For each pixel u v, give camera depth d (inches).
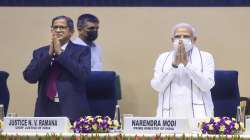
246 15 733.3
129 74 742.5
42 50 498.6
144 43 741.9
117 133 391.2
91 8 745.0
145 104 739.4
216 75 579.5
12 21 752.3
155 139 356.5
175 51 506.9
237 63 733.9
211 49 735.1
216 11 735.7
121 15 743.7
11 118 411.8
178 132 400.8
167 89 509.0
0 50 753.0
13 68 750.5
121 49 743.7
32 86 743.1
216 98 576.1
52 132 389.1
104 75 565.6
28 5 750.5
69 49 494.6
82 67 479.8
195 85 505.4
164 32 739.4
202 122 417.1
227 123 409.4
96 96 563.8
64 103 478.3
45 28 749.3
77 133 393.7
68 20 495.5
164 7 740.0
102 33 744.3
